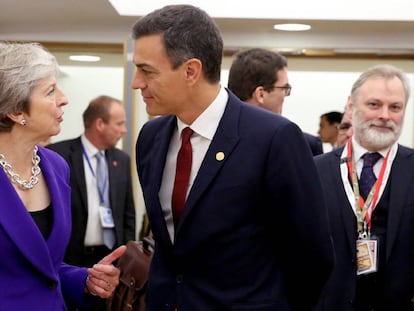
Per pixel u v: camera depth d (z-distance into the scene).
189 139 1.63
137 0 4.29
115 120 3.78
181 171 1.62
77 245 3.66
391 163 2.18
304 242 1.59
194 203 1.55
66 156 3.74
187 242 1.57
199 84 1.57
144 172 1.75
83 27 4.72
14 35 4.74
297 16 4.20
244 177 1.55
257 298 1.57
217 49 1.58
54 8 4.12
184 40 1.52
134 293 2.28
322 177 2.22
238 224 1.56
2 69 1.50
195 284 1.59
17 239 1.53
